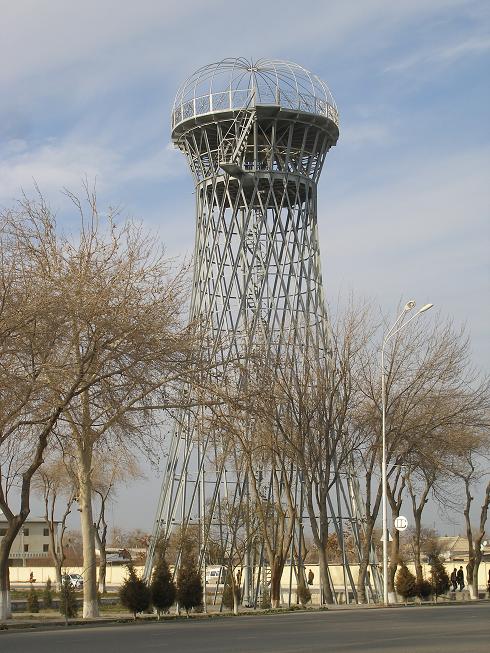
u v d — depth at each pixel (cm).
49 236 2806
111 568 7400
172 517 4534
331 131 4775
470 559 5209
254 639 2039
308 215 4759
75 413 2995
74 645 1928
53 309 2684
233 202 4753
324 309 4703
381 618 2881
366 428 4334
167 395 2944
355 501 4638
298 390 4025
